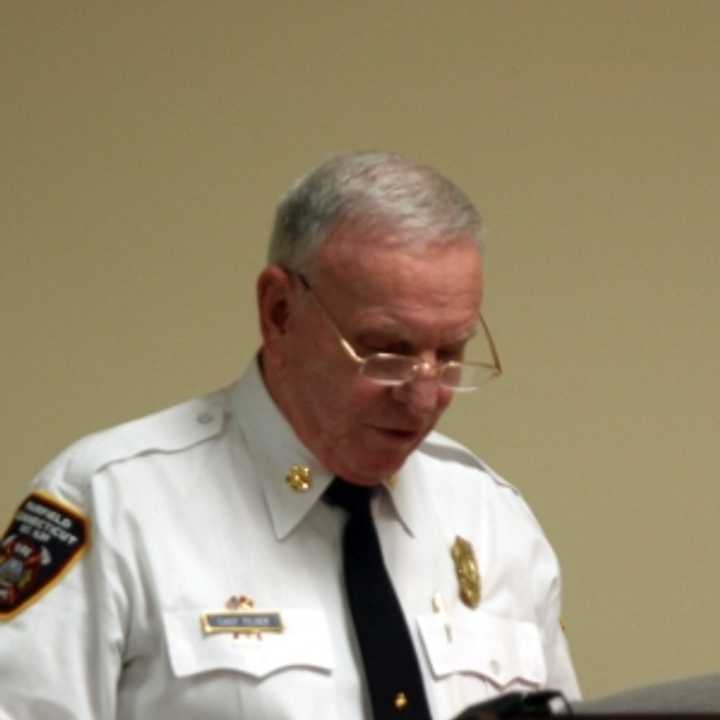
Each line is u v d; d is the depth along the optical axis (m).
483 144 9.45
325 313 5.48
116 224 9.10
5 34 9.07
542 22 9.53
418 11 9.43
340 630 5.77
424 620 5.93
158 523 5.75
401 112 9.39
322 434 5.75
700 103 9.64
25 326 8.99
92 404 9.02
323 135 9.30
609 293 9.52
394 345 5.38
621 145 9.56
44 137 9.07
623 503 9.48
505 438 9.41
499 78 9.48
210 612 5.63
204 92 9.21
